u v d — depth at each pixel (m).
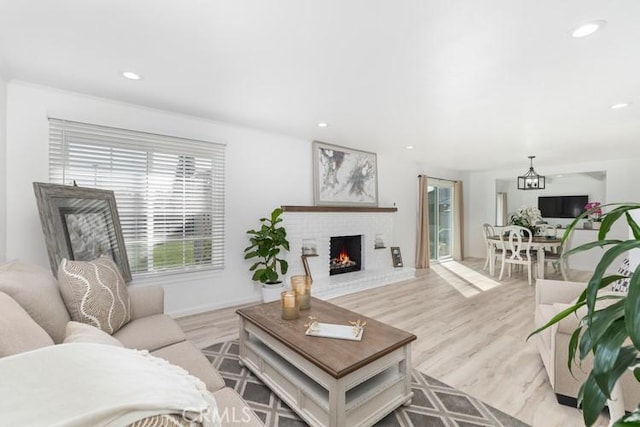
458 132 4.03
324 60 2.17
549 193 8.22
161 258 3.28
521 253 5.72
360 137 4.36
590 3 1.56
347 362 1.54
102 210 2.70
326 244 4.68
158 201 3.24
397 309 3.68
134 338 1.74
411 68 2.27
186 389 0.79
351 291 4.43
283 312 2.14
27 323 1.11
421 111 3.20
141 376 0.75
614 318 0.54
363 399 1.61
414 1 1.55
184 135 3.39
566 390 1.84
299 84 2.56
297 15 1.67
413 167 6.40
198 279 3.54
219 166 3.69
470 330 3.03
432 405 1.86
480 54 2.07
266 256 3.83
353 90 2.69
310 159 4.60
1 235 2.39
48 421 0.58
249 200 3.95
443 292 4.46
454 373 2.22
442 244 7.34
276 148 4.20
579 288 2.40
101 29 1.81
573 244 6.34
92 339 1.12
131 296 2.09
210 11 1.64
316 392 1.67
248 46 1.99
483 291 4.52
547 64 2.19
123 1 1.56
